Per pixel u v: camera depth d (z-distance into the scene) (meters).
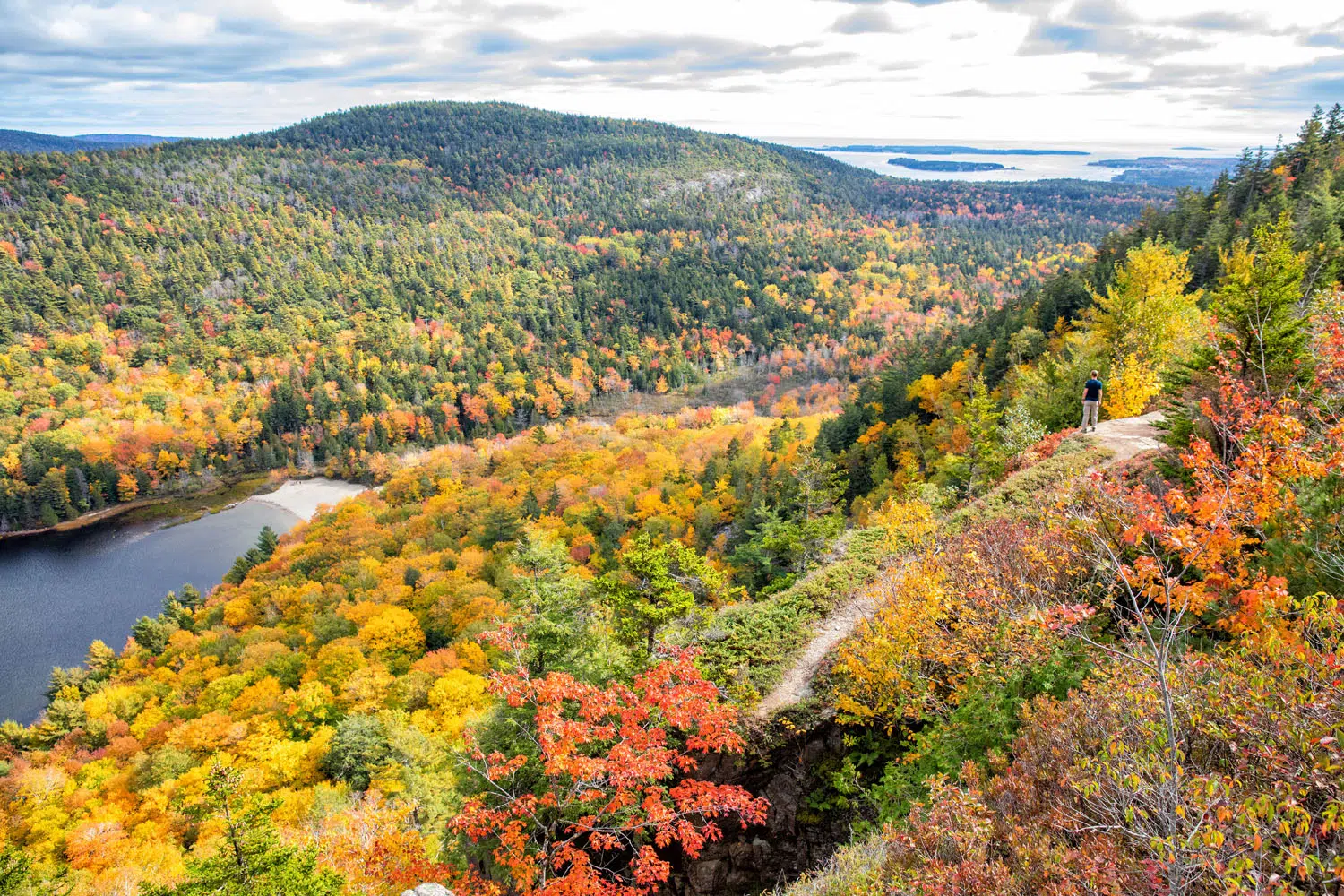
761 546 33.66
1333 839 5.25
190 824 34.91
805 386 192.75
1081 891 5.52
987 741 9.55
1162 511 8.52
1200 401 11.40
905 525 17.12
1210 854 4.86
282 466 153.00
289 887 11.39
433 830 20.97
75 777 45.16
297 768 36.31
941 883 6.27
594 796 10.84
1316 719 5.59
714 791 11.27
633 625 19.88
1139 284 30.69
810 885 10.07
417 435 167.75
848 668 13.55
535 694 11.70
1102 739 7.04
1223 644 8.74
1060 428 29.92
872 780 12.70
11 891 14.59
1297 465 8.54
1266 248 14.28
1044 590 11.34
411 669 49.69
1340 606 6.45
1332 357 10.57
